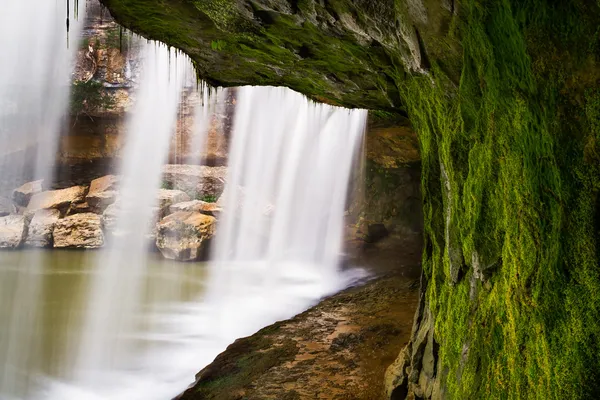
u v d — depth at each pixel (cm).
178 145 2475
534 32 234
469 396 346
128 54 2347
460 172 410
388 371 799
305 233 2347
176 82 2411
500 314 309
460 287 421
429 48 402
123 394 1030
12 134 2483
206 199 2423
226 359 1059
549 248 236
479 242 347
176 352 1234
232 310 1538
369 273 1888
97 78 2342
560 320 223
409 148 2022
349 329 1191
